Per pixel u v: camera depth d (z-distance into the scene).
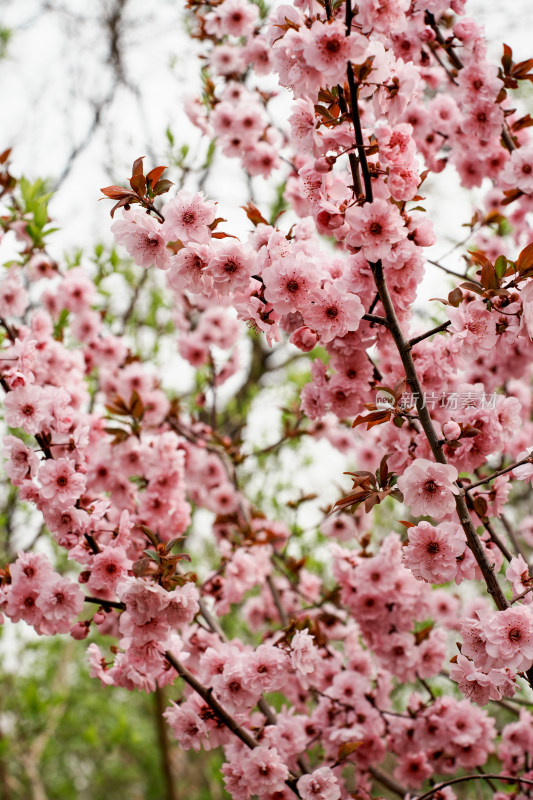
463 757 3.74
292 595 5.11
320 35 2.13
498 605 2.17
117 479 4.10
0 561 5.77
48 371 4.12
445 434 2.52
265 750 2.78
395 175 2.40
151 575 2.59
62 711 9.41
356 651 4.08
